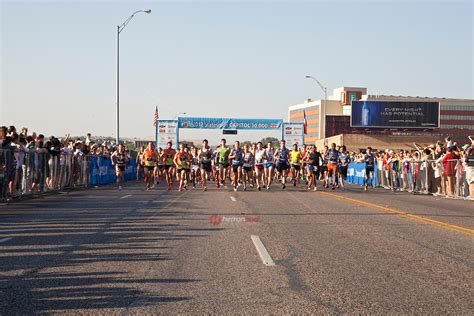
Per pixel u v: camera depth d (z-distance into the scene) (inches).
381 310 207.6
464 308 210.4
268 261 298.0
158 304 215.6
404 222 470.0
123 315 201.6
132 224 450.3
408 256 313.6
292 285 245.6
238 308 210.2
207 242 360.2
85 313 203.8
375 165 1228.5
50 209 573.3
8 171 643.5
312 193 881.5
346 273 269.7
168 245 348.5
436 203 695.7
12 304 215.2
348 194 871.1
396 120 2989.7
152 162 980.6
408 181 981.2
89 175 1051.3
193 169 1097.4
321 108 5132.9
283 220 481.7
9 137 647.1
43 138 789.2
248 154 979.9
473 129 4997.5
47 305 213.9
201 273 269.3
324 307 211.5
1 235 389.1
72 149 946.7
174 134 2069.4
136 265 287.9
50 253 320.8
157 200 704.4
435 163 859.4
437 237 384.2
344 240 370.0
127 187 1058.1
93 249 334.0
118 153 981.8
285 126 2209.6
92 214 525.0
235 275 265.1
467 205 666.2
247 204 648.4
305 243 357.1
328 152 1046.4
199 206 617.3
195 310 207.6
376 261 299.1
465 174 766.5
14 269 278.1
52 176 829.8
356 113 2982.3
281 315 201.3
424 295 229.3
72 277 260.7
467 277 262.1
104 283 249.1
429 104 2994.6
